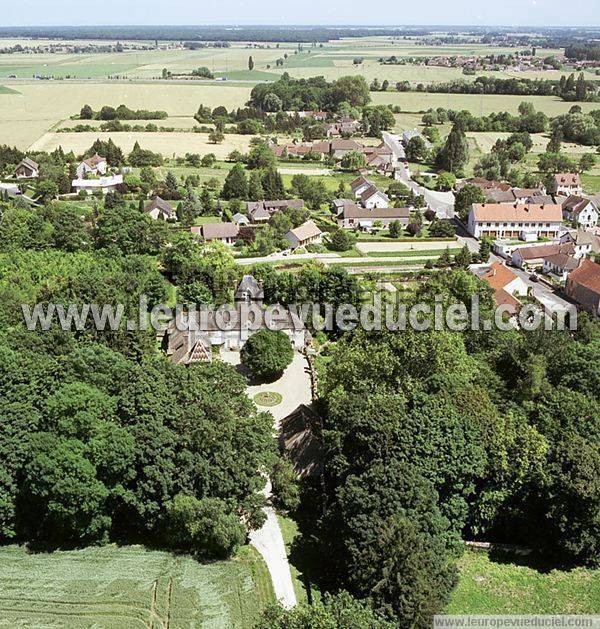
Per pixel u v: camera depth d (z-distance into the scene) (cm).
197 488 7200
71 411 7112
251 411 8262
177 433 7400
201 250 15312
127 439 7081
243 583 6731
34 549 7131
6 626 5928
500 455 7325
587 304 14100
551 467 7144
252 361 10838
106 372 7931
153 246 16075
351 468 7444
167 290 13450
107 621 6091
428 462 7106
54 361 8188
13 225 15412
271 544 7438
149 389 7631
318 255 17012
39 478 6819
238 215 19800
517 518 7462
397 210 19925
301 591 6762
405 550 6191
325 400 9131
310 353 11788
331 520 7088
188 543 7238
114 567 6844
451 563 6638
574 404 8000
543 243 18600
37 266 13550
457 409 7656
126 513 7462
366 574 6253
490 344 10038
